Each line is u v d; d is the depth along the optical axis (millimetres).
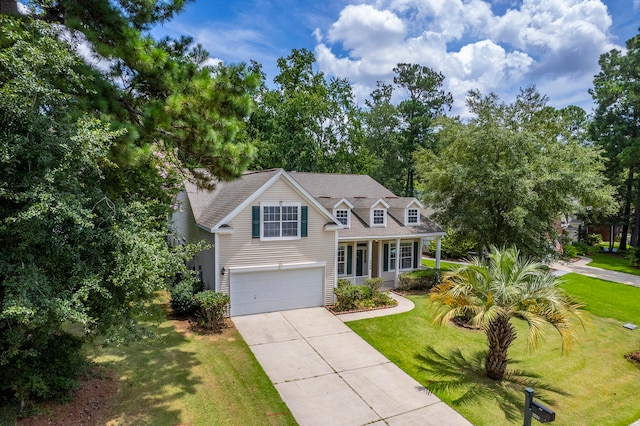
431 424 8359
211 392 9188
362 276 21266
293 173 23781
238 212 14414
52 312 6020
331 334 13484
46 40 6375
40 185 5844
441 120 23297
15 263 6102
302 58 35844
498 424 8453
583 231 41688
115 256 6922
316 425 8172
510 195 18453
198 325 13555
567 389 10203
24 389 7191
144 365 10305
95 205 7035
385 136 45438
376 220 20797
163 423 7766
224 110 9891
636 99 31531
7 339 6242
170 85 9383
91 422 7543
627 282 23656
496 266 10719
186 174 13930
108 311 7406
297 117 33188
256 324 14109
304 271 16016
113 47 8781
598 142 35562
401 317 15492
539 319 9148
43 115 6359
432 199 22297
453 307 10086
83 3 8727
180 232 21297
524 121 20297
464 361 11695
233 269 14539
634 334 14617
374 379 10359
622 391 10203
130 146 8422
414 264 22562
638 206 34469
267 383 9867
